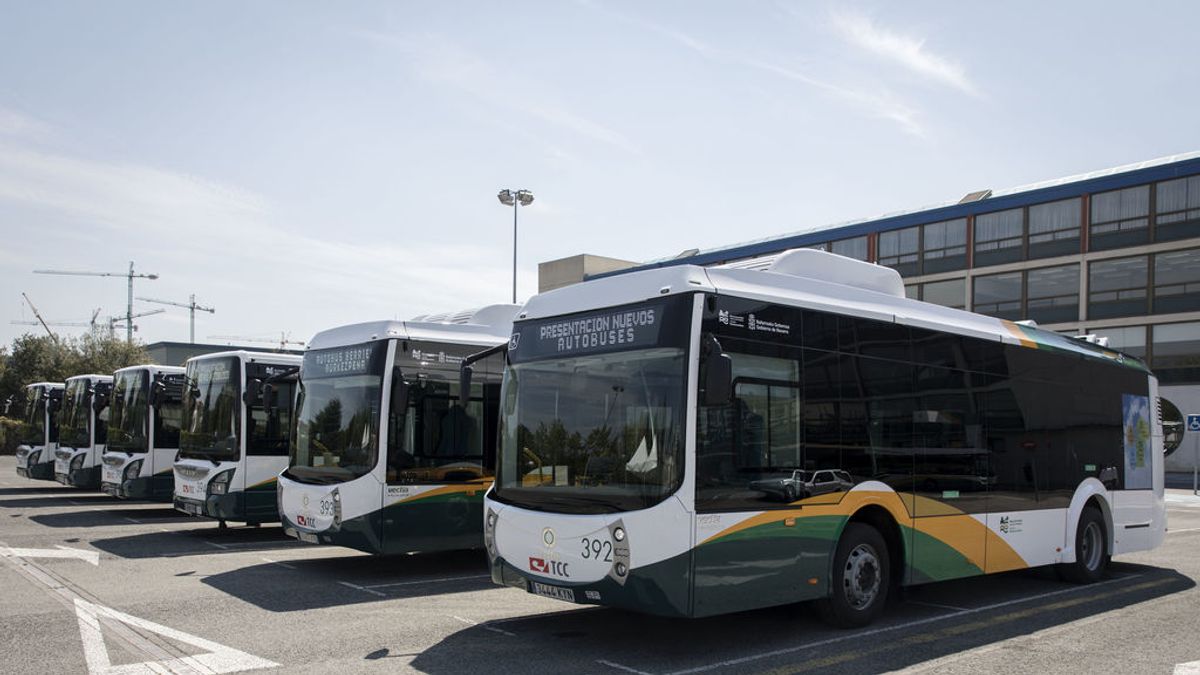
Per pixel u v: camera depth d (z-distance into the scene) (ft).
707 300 24.27
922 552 29.76
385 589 34.24
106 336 172.55
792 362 26.37
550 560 24.70
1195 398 114.11
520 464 26.78
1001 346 34.73
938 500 30.58
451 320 43.47
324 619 28.53
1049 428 36.55
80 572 36.86
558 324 27.09
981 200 132.26
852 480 27.58
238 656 23.70
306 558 42.37
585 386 25.70
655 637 26.30
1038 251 127.34
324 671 22.40
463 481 38.70
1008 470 33.99
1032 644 26.14
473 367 39.86
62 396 77.82
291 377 45.11
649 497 23.09
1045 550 35.35
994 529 32.86
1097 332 122.31
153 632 26.35
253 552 44.06
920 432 30.37
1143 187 119.03
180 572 37.40
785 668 22.95
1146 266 118.52
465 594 33.30
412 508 37.01
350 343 38.93
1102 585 37.70
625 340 25.05
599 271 174.09
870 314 29.40
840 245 148.05
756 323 25.52
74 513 61.52
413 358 37.93
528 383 27.35
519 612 29.91
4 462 127.13
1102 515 39.32
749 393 24.97
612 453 24.31
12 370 163.53
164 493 58.39
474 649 24.73
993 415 33.73
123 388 61.46
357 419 37.37
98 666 22.54
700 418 23.52
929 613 30.76
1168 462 122.83
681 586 22.70
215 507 47.19
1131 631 28.12
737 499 24.12
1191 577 40.22
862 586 28.02
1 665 22.61
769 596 24.77
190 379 52.03
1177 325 115.75
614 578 23.17
